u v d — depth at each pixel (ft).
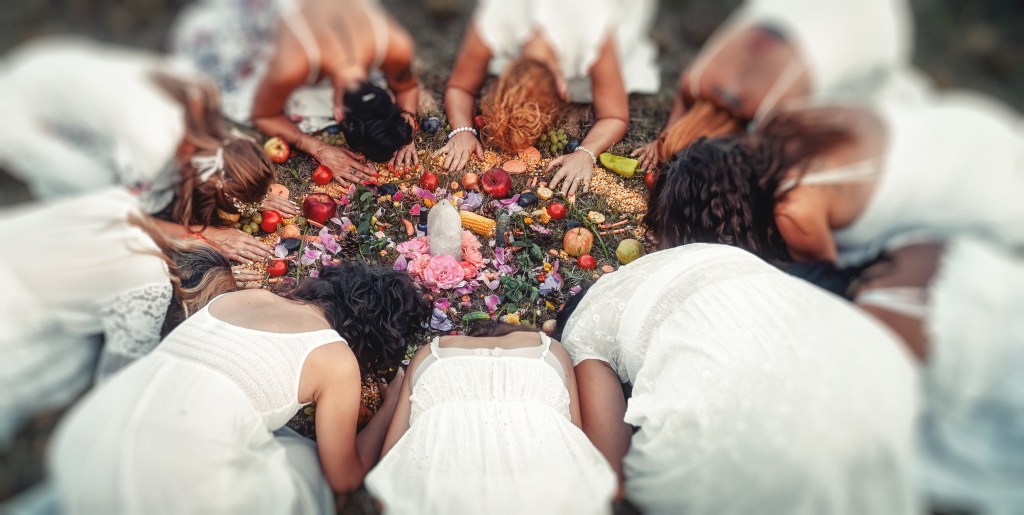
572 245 8.48
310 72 8.43
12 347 6.47
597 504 5.60
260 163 8.20
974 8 10.39
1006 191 6.92
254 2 8.16
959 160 7.02
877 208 7.04
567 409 6.13
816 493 5.36
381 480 5.85
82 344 6.91
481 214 8.82
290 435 6.86
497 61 9.59
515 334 6.56
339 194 8.93
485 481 5.56
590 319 6.78
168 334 6.61
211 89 8.31
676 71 10.19
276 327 6.18
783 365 5.60
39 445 6.82
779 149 7.49
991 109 9.32
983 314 6.01
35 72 7.26
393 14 10.60
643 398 6.07
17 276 6.37
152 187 7.72
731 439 5.58
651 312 6.37
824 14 8.23
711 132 8.54
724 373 5.74
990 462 5.90
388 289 6.73
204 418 5.62
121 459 5.38
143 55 9.45
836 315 5.87
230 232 8.38
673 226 7.63
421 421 5.99
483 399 5.96
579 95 9.57
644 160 9.25
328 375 6.20
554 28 8.52
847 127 7.42
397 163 9.07
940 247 6.58
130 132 7.39
